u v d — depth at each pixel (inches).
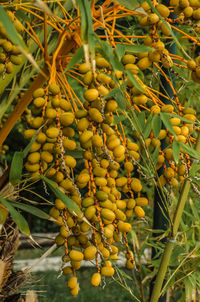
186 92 70.6
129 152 50.4
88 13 41.9
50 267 166.4
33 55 58.5
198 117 82.6
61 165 48.0
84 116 47.1
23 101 51.7
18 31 48.8
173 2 50.8
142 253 73.9
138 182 50.9
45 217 48.9
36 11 58.6
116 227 49.8
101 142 46.7
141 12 45.9
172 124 50.1
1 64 49.0
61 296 156.9
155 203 74.2
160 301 72.5
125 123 72.7
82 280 172.2
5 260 57.0
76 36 49.7
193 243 71.0
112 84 47.5
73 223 49.7
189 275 67.0
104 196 47.5
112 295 159.2
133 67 47.5
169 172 51.6
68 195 49.9
